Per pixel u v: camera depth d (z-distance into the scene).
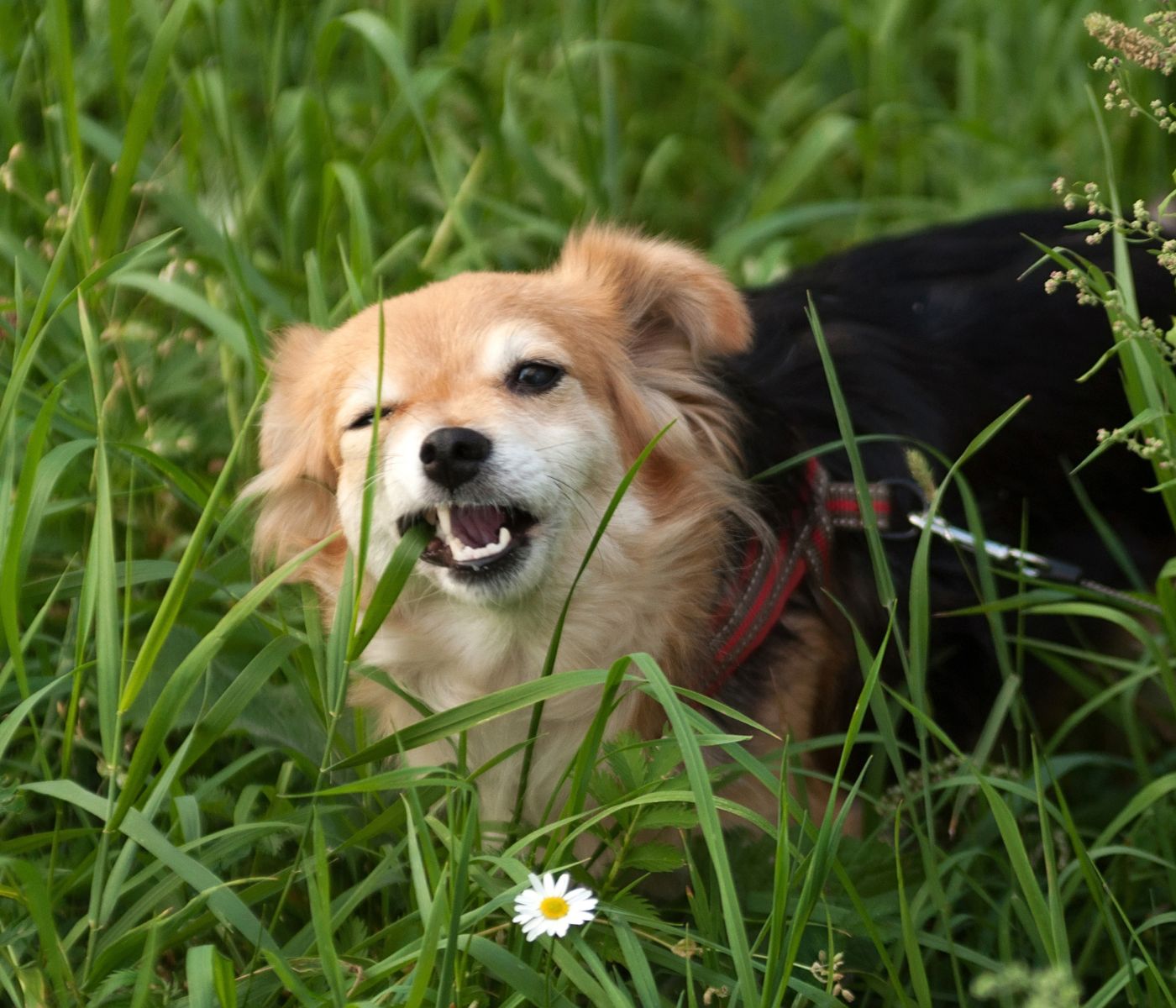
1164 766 2.93
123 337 3.01
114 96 3.72
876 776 2.48
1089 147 4.40
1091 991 2.42
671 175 4.60
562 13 4.61
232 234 3.42
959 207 4.27
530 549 2.24
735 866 2.20
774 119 4.65
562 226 3.65
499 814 2.47
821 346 2.06
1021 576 2.44
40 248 3.22
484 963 1.76
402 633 2.43
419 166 3.98
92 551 2.07
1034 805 2.64
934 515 2.25
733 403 2.49
